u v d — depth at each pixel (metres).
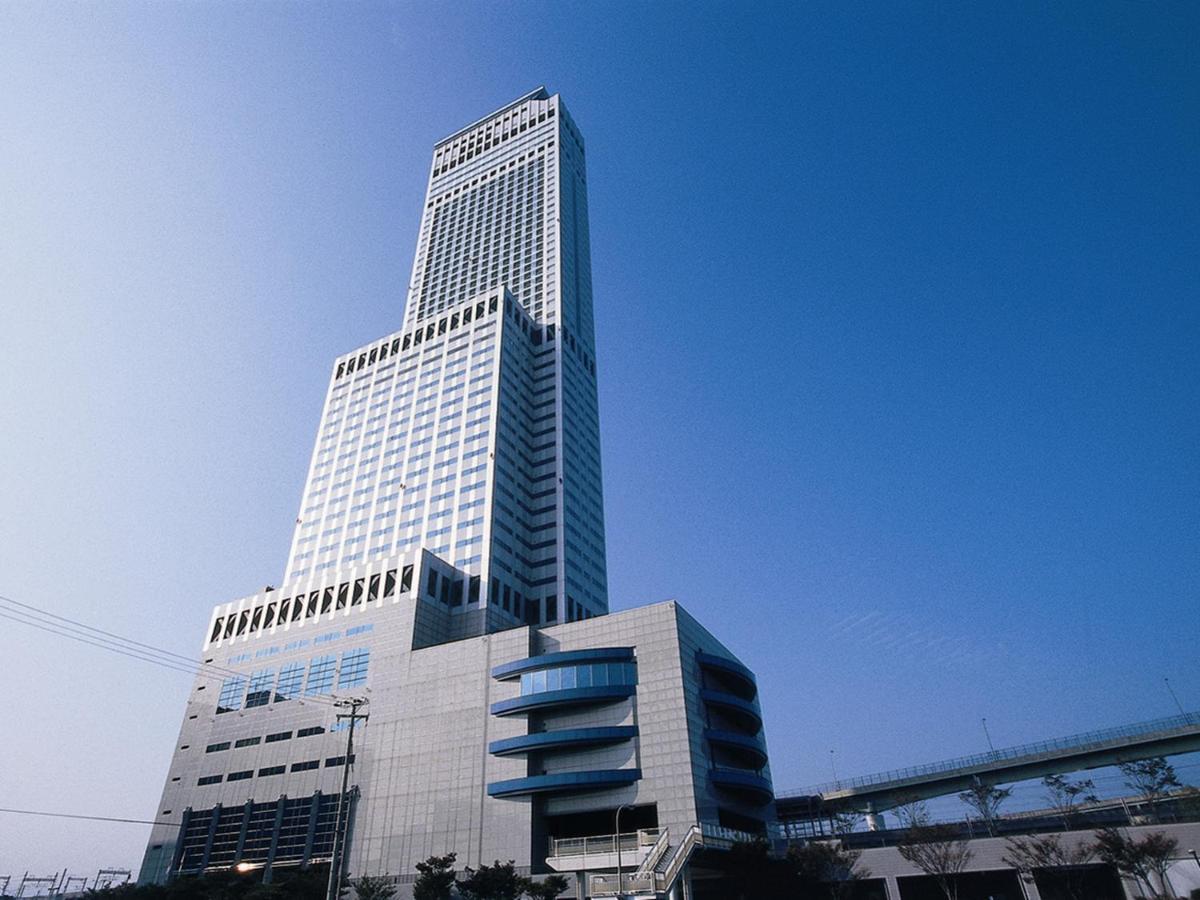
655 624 78.50
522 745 74.62
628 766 71.00
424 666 88.81
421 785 79.62
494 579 111.56
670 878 54.06
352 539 128.38
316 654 102.81
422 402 140.50
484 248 180.62
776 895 63.19
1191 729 89.12
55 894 124.81
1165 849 57.50
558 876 63.41
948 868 64.06
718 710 79.06
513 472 128.38
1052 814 92.50
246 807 92.50
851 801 112.12
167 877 91.19
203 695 109.12
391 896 67.94
